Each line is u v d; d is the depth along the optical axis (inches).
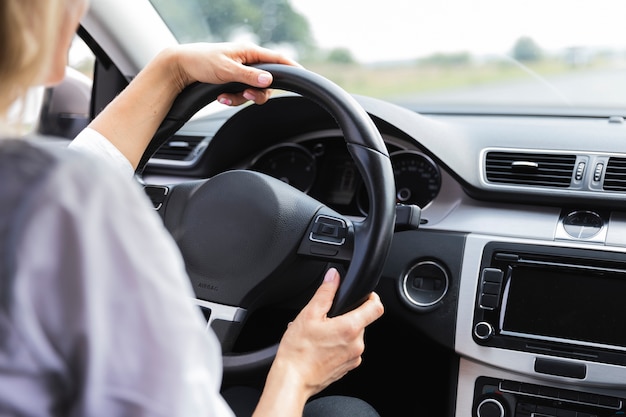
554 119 69.2
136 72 76.1
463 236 56.1
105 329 16.7
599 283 52.5
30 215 16.2
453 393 55.5
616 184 55.6
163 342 17.5
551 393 53.1
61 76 20.8
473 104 72.5
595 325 52.0
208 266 42.0
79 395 16.6
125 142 40.1
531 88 70.4
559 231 55.0
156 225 18.7
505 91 71.2
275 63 40.5
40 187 16.5
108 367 16.7
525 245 54.4
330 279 36.3
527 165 57.4
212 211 42.3
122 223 17.5
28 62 17.5
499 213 57.7
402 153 61.7
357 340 34.5
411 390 64.4
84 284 16.4
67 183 16.8
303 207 41.5
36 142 17.9
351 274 37.1
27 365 16.1
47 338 16.4
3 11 16.8
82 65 78.4
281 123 63.7
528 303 53.6
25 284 16.0
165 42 77.0
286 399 30.5
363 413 44.3
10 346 15.9
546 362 52.1
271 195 41.5
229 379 39.8
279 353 33.1
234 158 67.2
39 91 22.3
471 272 55.0
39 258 16.2
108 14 71.8
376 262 37.5
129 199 17.9
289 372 31.9
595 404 52.2
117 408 16.9
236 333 41.7
